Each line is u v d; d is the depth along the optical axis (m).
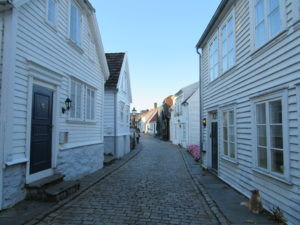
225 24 7.68
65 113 6.99
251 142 5.66
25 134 5.14
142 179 8.09
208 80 9.86
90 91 9.23
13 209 4.59
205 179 8.17
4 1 4.46
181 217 4.57
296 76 3.94
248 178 5.83
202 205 5.35
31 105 5.32
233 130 6.99
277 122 4.61
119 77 13.98
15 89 4.81
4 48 4.66
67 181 6.39
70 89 7.34
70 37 7.39
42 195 5.18
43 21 5.81
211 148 9.90
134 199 5.68
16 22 4.79
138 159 13.80
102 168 10.18
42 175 5.87
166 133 32.59
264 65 5.02
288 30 4.16
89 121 8.91
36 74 5.52
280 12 4.40
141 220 4.38
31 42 5.32
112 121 13.38
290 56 4.11
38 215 4.32
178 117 24.36
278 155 4.55
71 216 4.48
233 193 6.30
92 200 5.54
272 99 4.71
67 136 6.91
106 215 4.58
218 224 4.25
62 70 6.80
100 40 9.77
